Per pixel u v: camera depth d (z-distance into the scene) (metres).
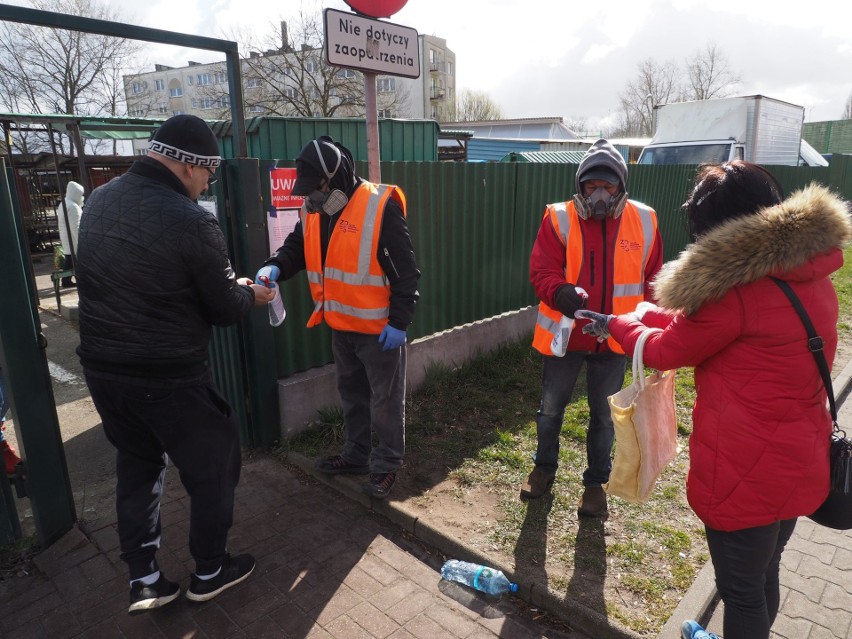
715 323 1.71
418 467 3.60
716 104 13.31
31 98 26.70
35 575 2.73
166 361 2.15
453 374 4.92
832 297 1.76
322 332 4.10
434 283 4.77
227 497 2.44
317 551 2.89
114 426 2.33
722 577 1.89
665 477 3.53
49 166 14.98
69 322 7.45
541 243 2.93
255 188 3.45
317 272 3.14
